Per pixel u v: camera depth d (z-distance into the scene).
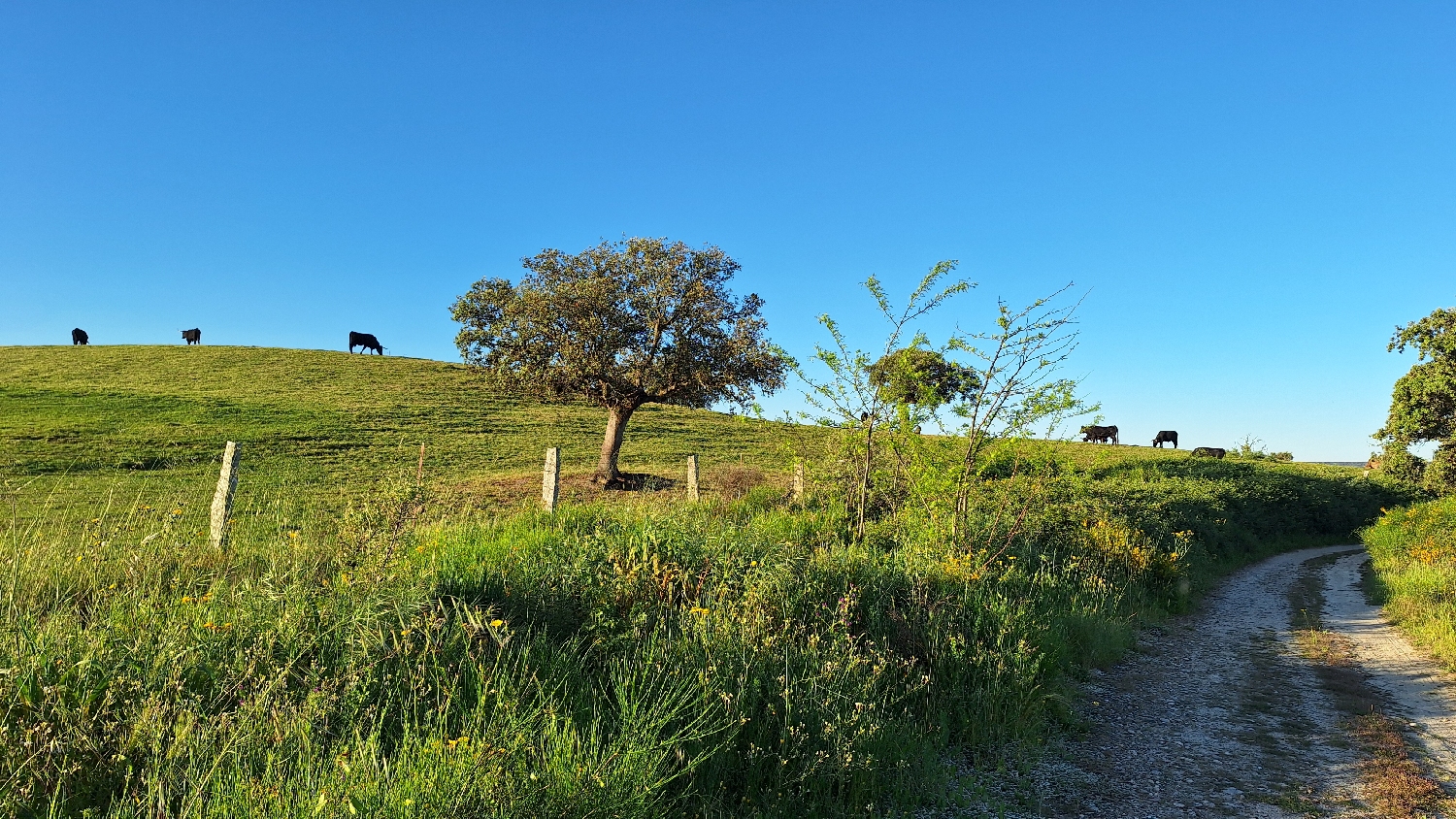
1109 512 15.63
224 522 9.30
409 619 4.49
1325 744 5.71
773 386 22.30
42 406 33.12
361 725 3.60
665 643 4.96
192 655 4.02
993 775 4.85
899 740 4.76
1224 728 6.10
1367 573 18.16
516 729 3.62
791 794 3.95
